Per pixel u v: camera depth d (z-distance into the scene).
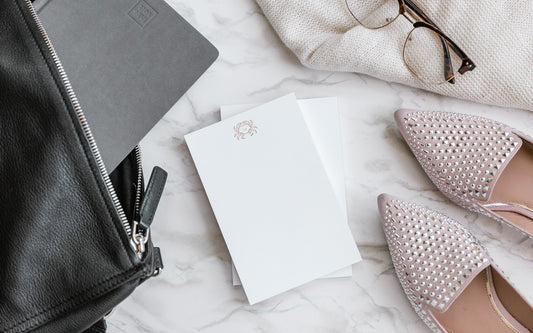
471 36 0.63
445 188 0.64
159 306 0.65
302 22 0.65
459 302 0.64
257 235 0.63
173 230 0.65
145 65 0.60
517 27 0.62
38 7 0.59
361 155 0.66
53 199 0.45
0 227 0.45
